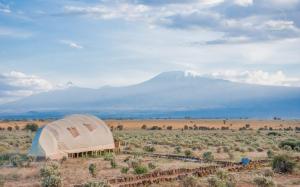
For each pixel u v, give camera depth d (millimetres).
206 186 41781
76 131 72875
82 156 71188
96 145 74562
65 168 56469
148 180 45125
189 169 53688
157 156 72500
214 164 60875
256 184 42844
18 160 61125
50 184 41812
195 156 71688
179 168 55344
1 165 59188
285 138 121750
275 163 53625
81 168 56469
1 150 77625
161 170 53500
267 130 192375
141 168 51688
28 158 65812
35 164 60031
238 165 58875
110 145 77750
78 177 48844
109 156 67875
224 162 62594
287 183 45062
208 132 169750
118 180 46156
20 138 112750
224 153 77625
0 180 45625
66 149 69188
